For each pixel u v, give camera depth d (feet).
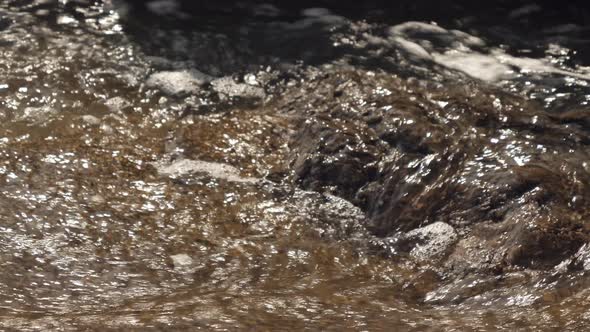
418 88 25.49
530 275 18.58
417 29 30.55
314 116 24.06
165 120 25.16
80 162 22.79
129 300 17.92
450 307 17.88
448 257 19.81
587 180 20.93
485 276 18.86
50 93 25.89
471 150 22.04
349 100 24.47
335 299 18.10
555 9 32.24
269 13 31.30
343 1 32.27
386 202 21.58
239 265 19.58
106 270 19.04
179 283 18.78
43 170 22.29
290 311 17.24
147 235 20.38
